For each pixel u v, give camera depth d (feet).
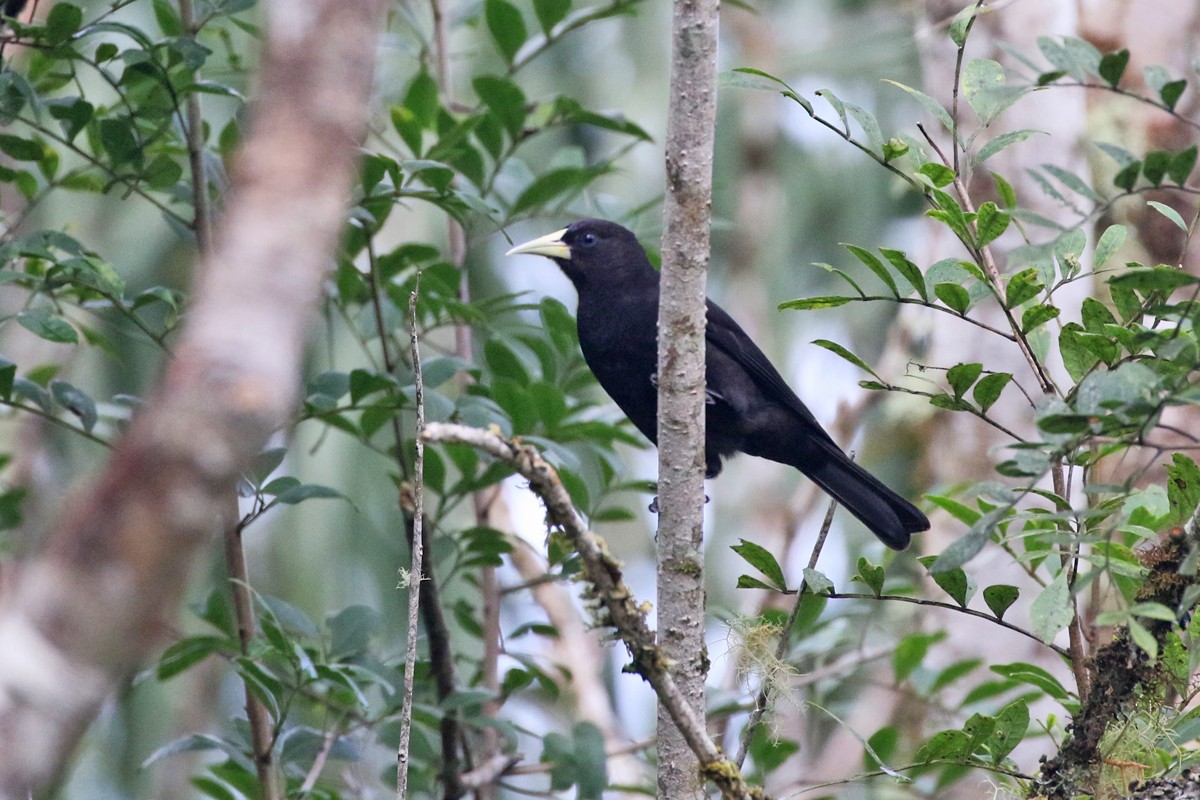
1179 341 17.30
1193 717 22.36
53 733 7.89
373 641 33.68
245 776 30.17
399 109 32.94
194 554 8.33
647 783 36.35
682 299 21.24
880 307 62.08
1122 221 36.81
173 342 30.30
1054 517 18.61
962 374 20.80
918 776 29.76
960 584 21.21
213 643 29.14
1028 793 22.29
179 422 8.35
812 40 64.03
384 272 32.76
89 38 33.50
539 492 18.35
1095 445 21.79
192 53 27.53
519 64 35.19
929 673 33.86
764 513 58.59
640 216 41.88
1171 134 38.11
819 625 34.45
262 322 8.76
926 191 21.63
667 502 21.54
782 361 62.28
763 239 63.87
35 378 34.14
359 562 50.34
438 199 28.86
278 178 9.18
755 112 64.85
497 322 39.70
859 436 50.78
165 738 46.91
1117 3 39.09
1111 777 21.06
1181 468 21.03
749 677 23.00
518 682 32.48
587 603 20.57
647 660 19.38
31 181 32.12
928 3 40.09
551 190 33.58
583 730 31.14
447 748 30.86
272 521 49.49
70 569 8.07
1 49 28.12
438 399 28.84
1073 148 37.70
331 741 28.30
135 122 29.37
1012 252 18.44
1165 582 20.58
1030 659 36.29
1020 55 19.30
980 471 38.50
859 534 56.54
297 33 9.52
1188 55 38.55
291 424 29.45
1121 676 21.06
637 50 62.54
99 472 8.48
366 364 45.57
